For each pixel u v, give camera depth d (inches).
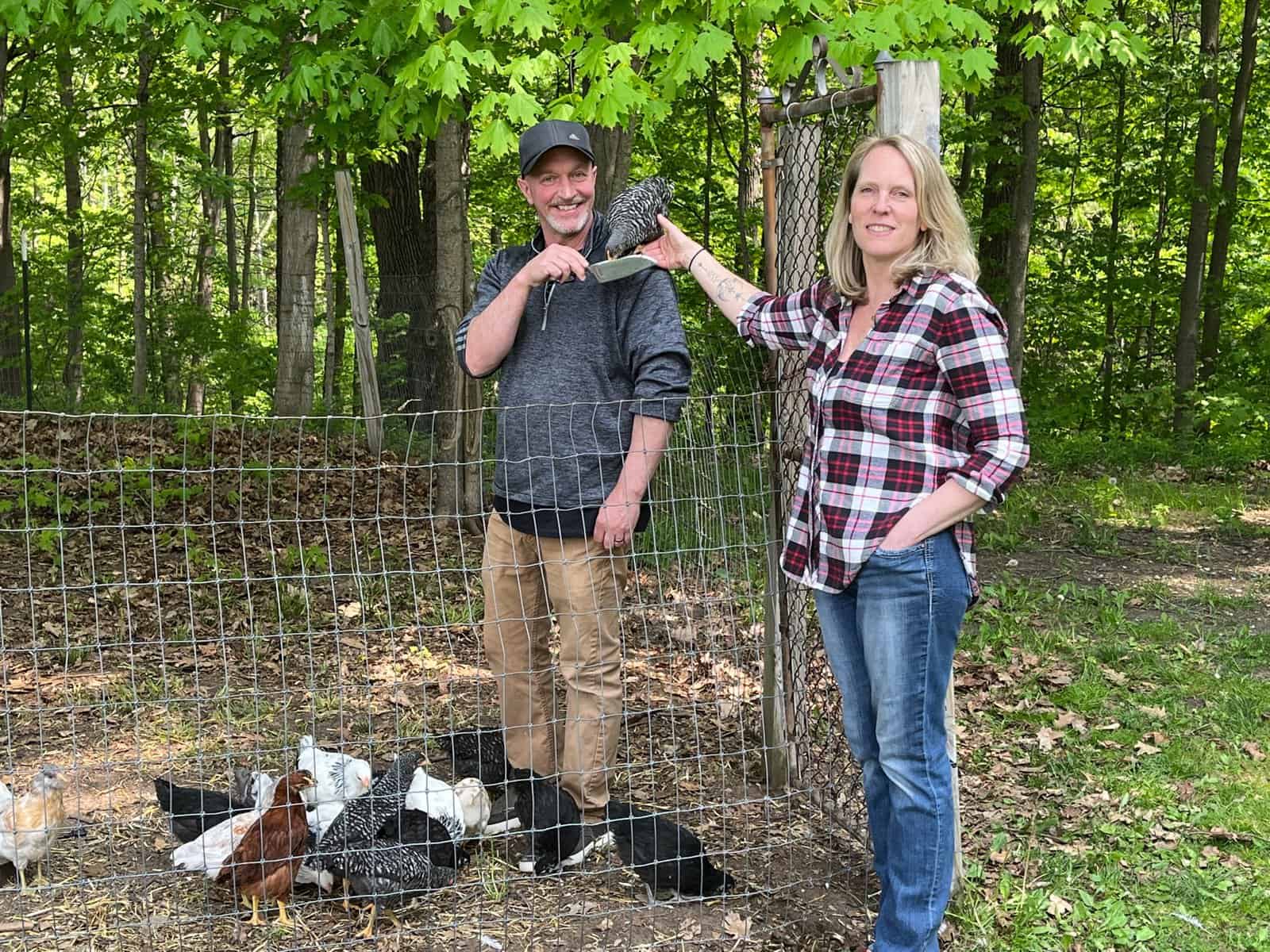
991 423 97.6
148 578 257.6
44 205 689.0
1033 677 208.5
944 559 102.0
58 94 596.7
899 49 192.9
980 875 134.7
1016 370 464.1
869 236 103.2
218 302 887.7
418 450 362.6
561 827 134.3
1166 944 122.6
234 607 242.2
